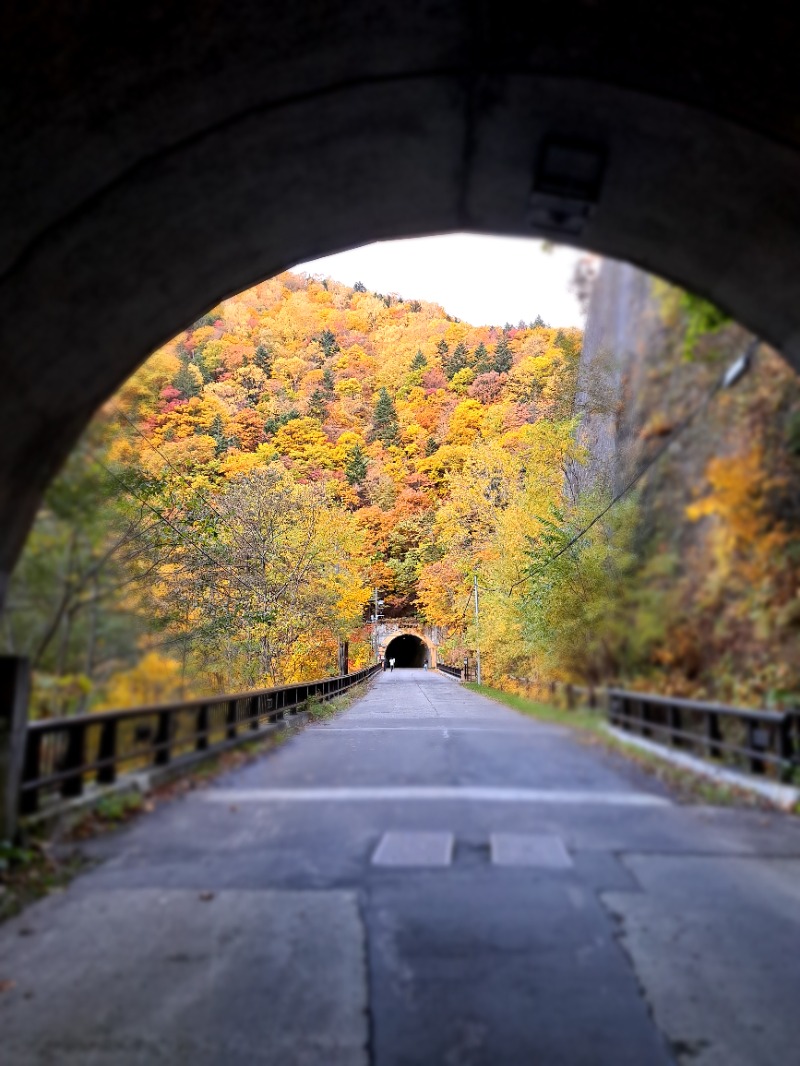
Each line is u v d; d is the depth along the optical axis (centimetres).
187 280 539
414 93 419
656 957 296
